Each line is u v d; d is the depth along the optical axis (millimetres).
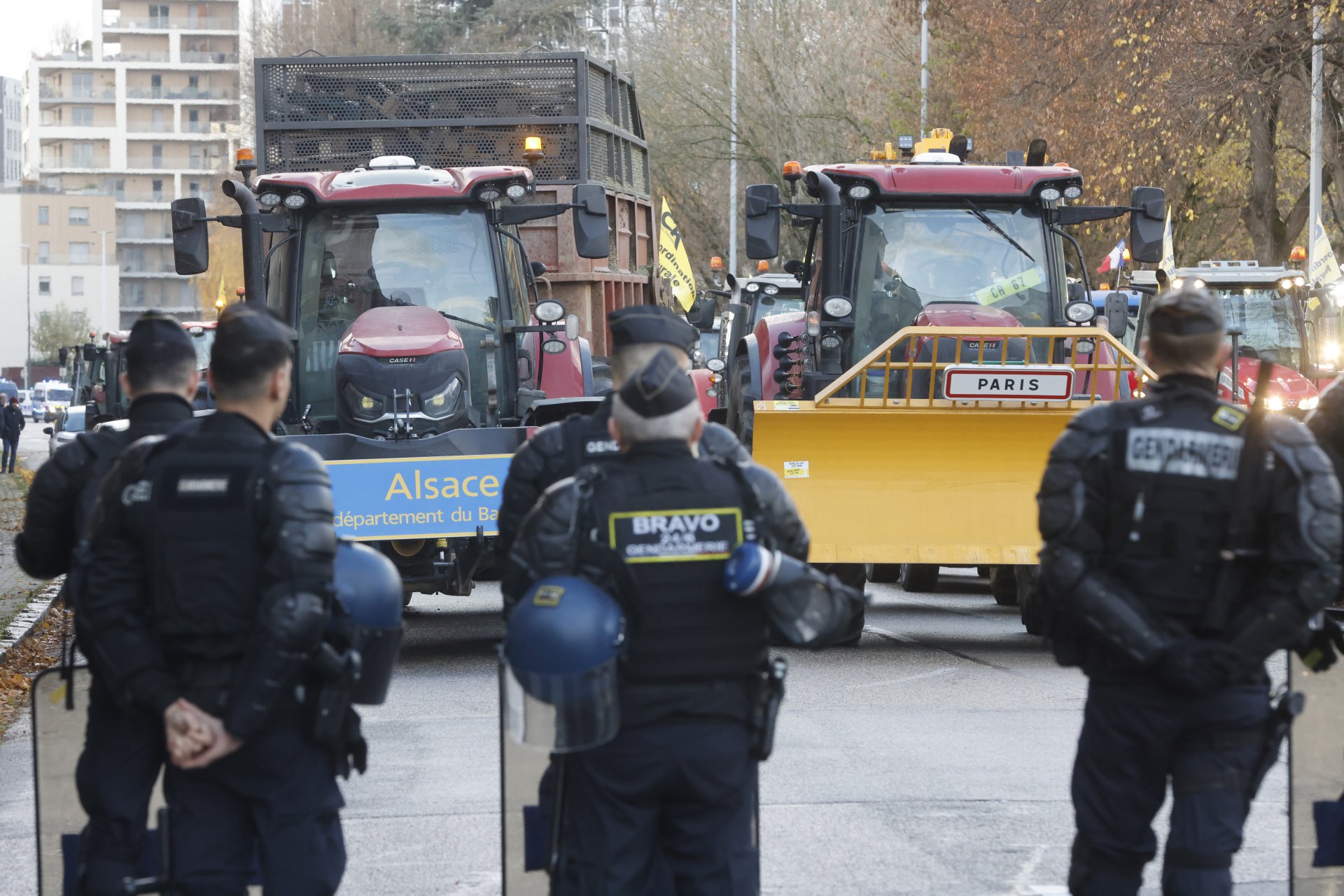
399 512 26922
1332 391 12555
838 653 28797
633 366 11578
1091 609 10711
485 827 16766
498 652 10109
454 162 42562
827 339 30859
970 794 17766
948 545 27703
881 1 106812
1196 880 10594
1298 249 64875
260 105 42719
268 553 10242
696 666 9930
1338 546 10516
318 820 10508
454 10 154500
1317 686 12273
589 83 43250
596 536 9977
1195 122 70125
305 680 10375
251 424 10508
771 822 16688
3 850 16422
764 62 110688
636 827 10023
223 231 185375
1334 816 12227
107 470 11742
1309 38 66500
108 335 67500
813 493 27734
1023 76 76062
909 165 32188
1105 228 78062
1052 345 28656
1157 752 10812
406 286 30875
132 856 10953
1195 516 10695
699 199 125688
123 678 10250
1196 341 10883
